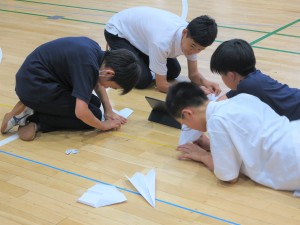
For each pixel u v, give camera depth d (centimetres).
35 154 211
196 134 212
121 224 162
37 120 232
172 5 541
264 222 163
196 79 287
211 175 193
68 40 219
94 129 237
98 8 524
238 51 201
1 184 187
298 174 172
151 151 214
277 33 414
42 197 178
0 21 459
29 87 218
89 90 210
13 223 163
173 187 184
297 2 544
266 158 180
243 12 500
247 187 184
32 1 563
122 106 265
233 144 178
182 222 163
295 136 176
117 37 303
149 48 278
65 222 163
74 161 205
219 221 163
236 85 209
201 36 252
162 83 281
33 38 400
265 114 183
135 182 185
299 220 164
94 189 181
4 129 229
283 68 321
